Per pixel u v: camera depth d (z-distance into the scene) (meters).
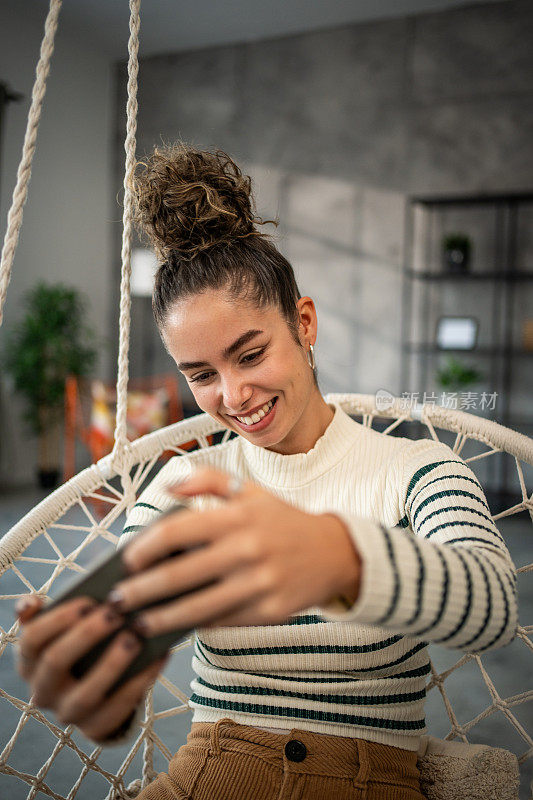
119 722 0.39
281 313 0.78
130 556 0.36
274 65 5.61
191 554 0.35
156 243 0.81
